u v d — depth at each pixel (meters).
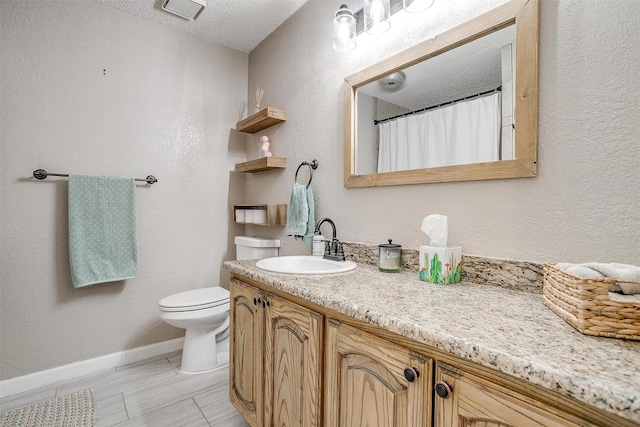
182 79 2.39
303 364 1.05
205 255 2.49
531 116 1.00
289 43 2.18
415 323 0.70
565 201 0.95
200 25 2.31
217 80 2.56
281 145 2.24
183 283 2.39
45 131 1.88
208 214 2.51
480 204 1.15
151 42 2.25
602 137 0.88
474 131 1.16
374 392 0.81
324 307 0.98
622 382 0.44
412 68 1.37
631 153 0.83
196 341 2.06
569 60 0.94
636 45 0.83
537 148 1.00
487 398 0.58
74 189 1.91
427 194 1.32
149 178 2.21
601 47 0.88
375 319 0.77
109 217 2.02
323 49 1.88
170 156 2.33
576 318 0.66
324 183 1.85
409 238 1.39
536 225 1.01
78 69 1.98
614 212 0.86
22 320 1.83
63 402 1.70
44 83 1.88
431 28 1.31
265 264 1.47
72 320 1.97
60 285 1.94
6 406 1.66
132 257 2.10
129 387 1.85
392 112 1.45
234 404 1.52
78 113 1.98
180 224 2.38
